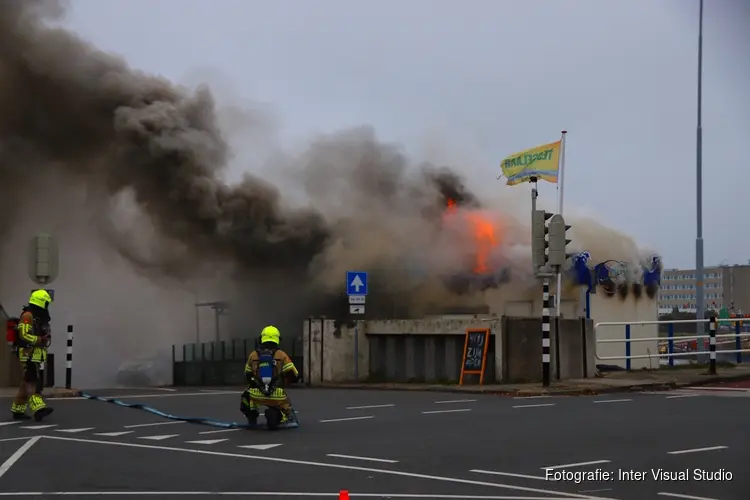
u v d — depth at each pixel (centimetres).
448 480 848
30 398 1380
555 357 1941
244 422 1315
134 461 978
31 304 1398
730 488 805
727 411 1370
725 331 3716
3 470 924
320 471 903
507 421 1280
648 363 2947
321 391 1897
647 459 948
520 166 1984
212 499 765
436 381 2027
